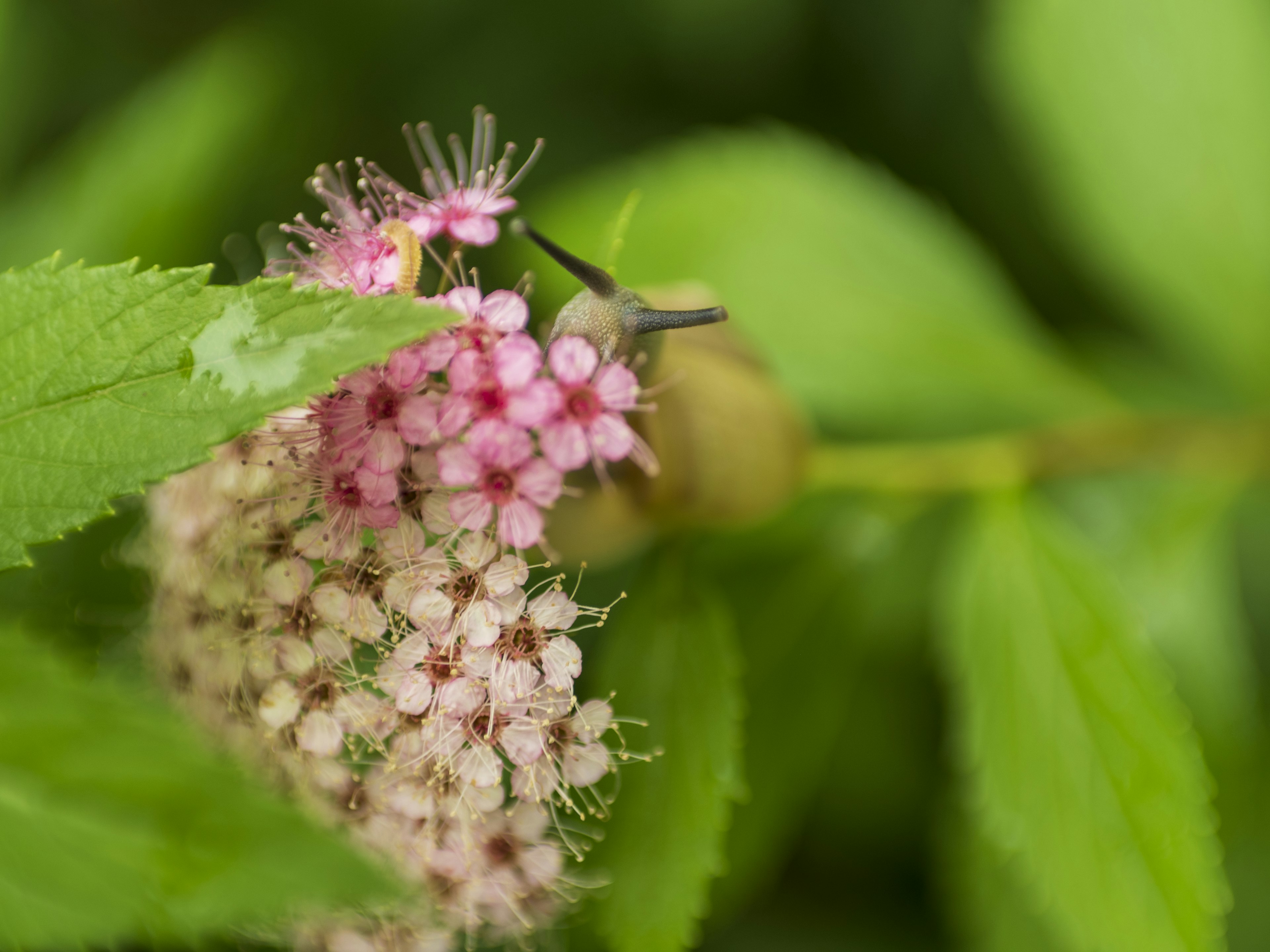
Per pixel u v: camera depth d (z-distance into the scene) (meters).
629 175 0.26
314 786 0.21
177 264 0.26
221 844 0.19
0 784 0.19
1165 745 0.23
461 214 0.21
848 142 0.29
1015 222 0.29
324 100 0.28
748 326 0.26
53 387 0.20
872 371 0.26
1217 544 0.25
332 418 0.21
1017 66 0.26
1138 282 0.26
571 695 0.21
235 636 0.21
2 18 0.27
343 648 0.21
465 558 0.21
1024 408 0.26
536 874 0.22
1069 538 0.24
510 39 0.29
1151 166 0.26
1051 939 0.25
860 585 0.25
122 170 0.26
